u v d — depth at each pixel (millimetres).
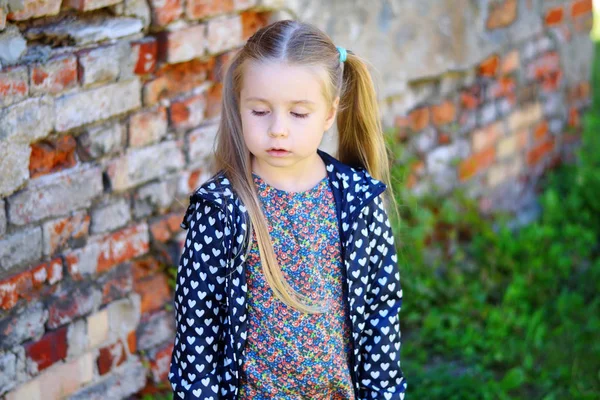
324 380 1864
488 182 4504
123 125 2609
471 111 4309
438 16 3939
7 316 2326
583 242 4352
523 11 4449
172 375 1875
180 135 2832
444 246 4004
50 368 2482
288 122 1745
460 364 3312
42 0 2254
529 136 4734
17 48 2229
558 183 4859
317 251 1842
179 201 2721
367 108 2021
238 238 1784
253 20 3010
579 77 5055
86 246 2557
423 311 3625
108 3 2455
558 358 3350
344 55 1887
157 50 2658
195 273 1805
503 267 3994
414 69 3889
